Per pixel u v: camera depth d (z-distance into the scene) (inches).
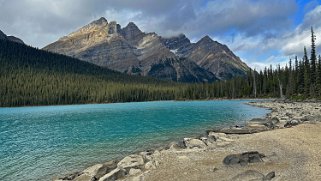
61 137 1756.9
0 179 945.5
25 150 1389.0
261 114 2802.7
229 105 4475.9
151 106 5147.6
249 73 6988.2
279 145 1100.5
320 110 2517.2
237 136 1402.6
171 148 1184.8
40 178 946.1
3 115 3890.3
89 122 2598.4
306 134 1273.4
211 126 2003.0
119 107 5275.6
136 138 1599.4
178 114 3070.9
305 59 4495.6
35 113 4234.7
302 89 4586.6
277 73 6309.1
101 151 1300.4
